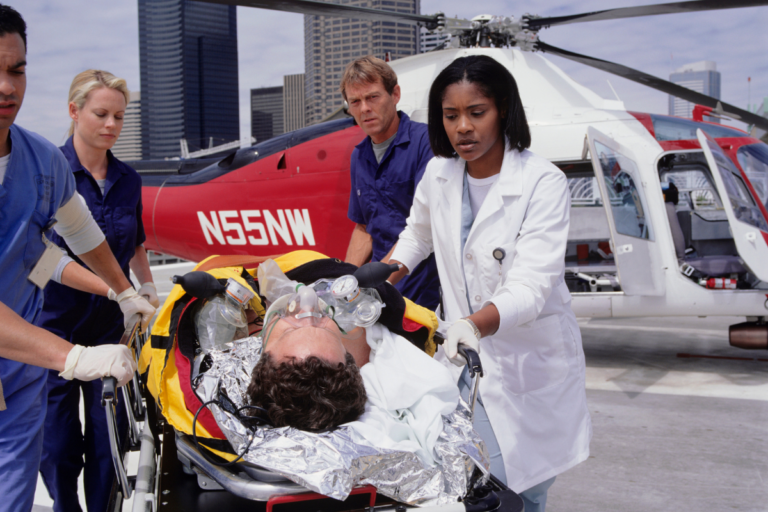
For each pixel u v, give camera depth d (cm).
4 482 148
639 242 490
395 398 136
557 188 171
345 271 181
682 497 271
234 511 133
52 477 207
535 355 176
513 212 171
